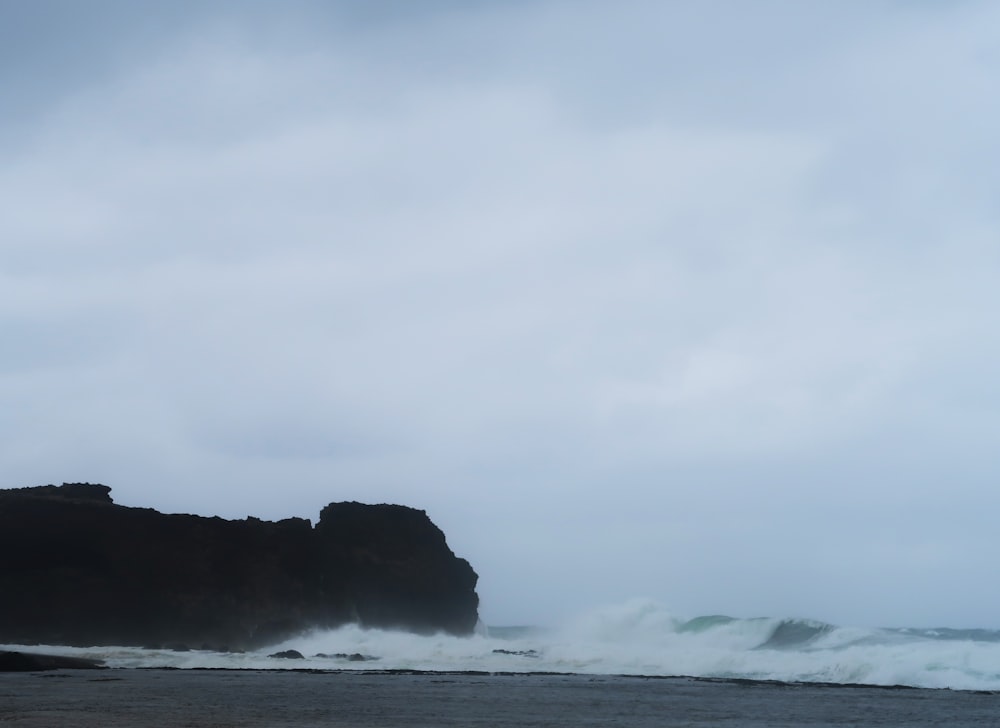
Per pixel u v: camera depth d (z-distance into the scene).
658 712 35.88
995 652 58.94
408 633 94.81
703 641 89.75
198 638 87.00
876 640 78.56
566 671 66.00
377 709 35.38
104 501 93.50
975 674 54.28
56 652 73.81
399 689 46.16
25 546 85.69
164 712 32.59
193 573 90.06
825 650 75.75
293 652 77.38
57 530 86.69
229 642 87.38
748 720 33.31
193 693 41.38
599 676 60.53
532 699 41.12
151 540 89.81
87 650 76.50
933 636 86.31
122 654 74.62
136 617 86.50
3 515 86.25
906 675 54.69
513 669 67.88
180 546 90.94
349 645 86.06
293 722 30.20
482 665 70.62
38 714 31.25
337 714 33.25
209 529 93.50
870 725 32.12
